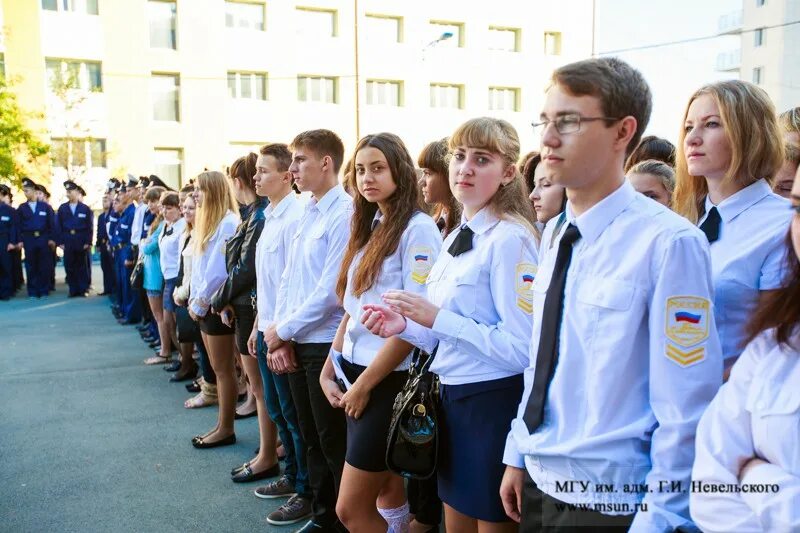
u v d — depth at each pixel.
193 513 3.15
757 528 1.04
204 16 22.22
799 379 1.06
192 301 3.99
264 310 3.16
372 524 2.26
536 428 1.42
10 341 7.52
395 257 2.26
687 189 1.93
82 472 3.66
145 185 9.48
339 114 24.44
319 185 2.81
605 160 1.32
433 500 2.95
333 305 2.64
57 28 20.41
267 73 23.36
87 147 21.08
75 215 11.62
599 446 1.30
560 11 27.94
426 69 25.67
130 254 8.79
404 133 25.48
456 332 1.73
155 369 6.11
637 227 1.31
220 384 4.00
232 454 3.92
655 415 1.28
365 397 2.17
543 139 1.35
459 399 1.82
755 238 1.65
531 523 1.45
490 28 26.98
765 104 1.69
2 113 15.95
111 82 21.25
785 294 1.10
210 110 22.61
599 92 1.28
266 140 23.53
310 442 2.81
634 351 1.29
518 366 1.73
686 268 1.25
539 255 1.72
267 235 3.19
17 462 3.82
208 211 3.94
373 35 24.94
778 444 1.06
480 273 1.81
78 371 6.05
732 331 1.62
